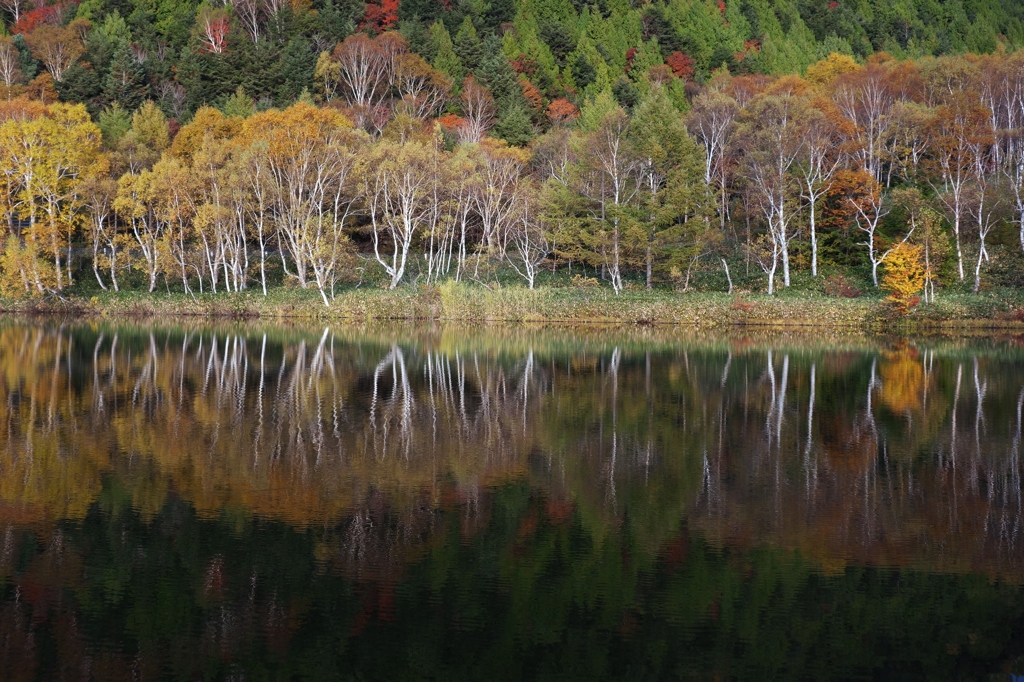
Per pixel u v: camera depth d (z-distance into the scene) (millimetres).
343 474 15930
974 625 9773
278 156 58562
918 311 49625
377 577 10977
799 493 14930
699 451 18172
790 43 116125
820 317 51438
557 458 17469
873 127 70312
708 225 61094
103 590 10461
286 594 10422
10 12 110875
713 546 12266
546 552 11961
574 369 31500
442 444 18672
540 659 8867
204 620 9711
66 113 65438
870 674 8609
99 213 61938
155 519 13141
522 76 98125
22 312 59750
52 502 13914
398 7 112000
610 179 64062
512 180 66938
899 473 16344
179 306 59875
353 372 30234
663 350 38594
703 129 74938
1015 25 140125
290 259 72625
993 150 66500
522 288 59219
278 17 104250
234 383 27172
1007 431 20297
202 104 90562
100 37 95312
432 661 8805
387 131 78812
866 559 11773
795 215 62250
